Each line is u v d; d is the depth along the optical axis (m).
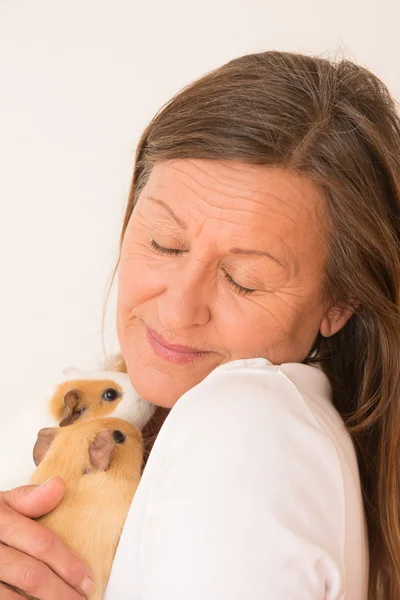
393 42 4.66
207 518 1.76
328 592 1.83
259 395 1.96
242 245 2.14
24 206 5.54
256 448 1.85
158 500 1.87
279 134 2.11
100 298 5.34
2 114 5.58
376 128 2.31
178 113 2.25
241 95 2.17
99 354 5.15
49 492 2.31
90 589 2.22
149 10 5.21
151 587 1.78
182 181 2.18
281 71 2.24
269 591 1.71
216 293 2.23
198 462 1.85
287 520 1.77
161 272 2.29
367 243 2.28
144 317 2.36
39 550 2.17
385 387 2.46
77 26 5.40
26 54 5.54
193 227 2.16
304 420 1.96
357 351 2.63
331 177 2.16
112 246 5.30
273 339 2.28
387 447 2.45
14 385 5.53
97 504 2.44
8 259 5.57
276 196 2.12
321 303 2.35
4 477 3.17
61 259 5.46
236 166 2.12
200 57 5.12
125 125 5.32
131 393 3.28
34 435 3.29
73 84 5.42
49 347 5.48
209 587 1.71
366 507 2.48
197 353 2.31
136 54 5.27
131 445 2.69
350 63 2.44
